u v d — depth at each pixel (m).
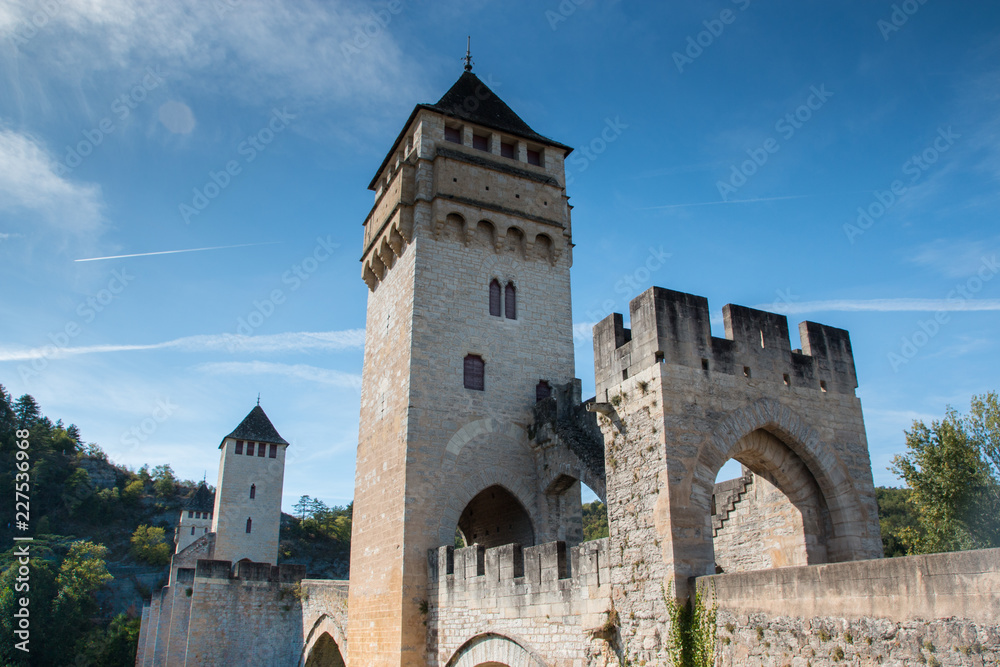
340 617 37.62
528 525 30.86
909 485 34.56
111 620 87.62
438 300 31.80
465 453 30.00
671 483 16.95
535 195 35.81
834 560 19.00
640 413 18.34
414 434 29.23
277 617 46.38
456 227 33.53
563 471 28.70
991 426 33.09
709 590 15.65
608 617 18.03
